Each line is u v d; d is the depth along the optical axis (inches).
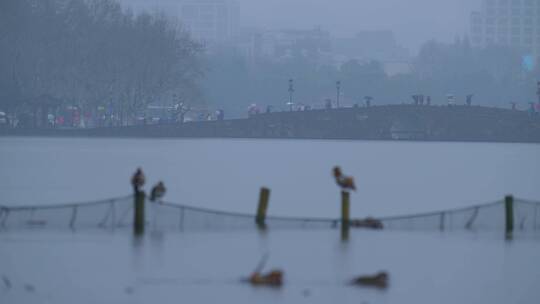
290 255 2625.5
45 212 2977.4
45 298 2218.3
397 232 2999.5
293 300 2223.2
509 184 5551.2
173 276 2393.0
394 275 2459.4
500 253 2719.0
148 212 2962.6
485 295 2329.0
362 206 4242.1
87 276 2381.9
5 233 2851.9
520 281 2438.5
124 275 2399.1
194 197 4448.8
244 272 2440.9
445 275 2468.0
